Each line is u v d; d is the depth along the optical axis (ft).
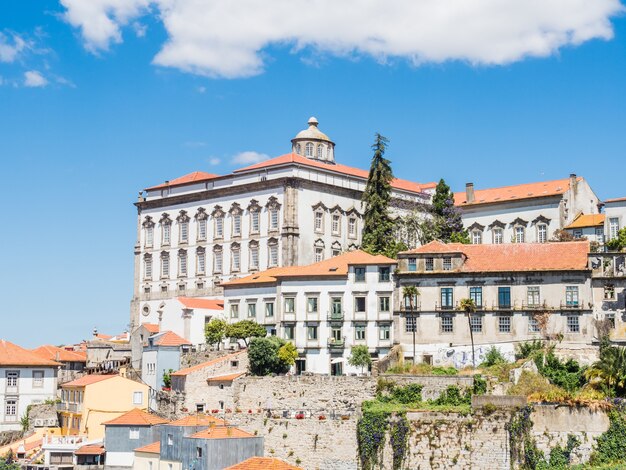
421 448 335.88
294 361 437.58
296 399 393.50
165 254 598.34
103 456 400.88
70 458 405.18
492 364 389.19
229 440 347.77
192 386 418.72
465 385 361.51
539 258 406.62
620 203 509.35
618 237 478.59
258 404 401.29
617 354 355.36
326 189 558.97
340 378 385.91
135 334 508.12
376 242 522.88
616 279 392.27
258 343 428.97
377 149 538.06
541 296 398.21
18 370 479.00
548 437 334.03
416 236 538.88
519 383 360.48
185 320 509.76
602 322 390.63
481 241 575.79
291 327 454.81
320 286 451.12
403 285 416.26
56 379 486.38
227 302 492.95
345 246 564.30
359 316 440.86
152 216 609.42
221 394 412.77
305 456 356.38
